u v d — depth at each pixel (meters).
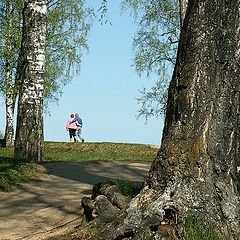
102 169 11.69
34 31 13.46
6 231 6.03
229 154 5.12
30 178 10.09
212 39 5.18
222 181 5.02
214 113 5.13
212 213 4.74
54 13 23.33
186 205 4.76
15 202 7.95
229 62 5.17
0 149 22.02
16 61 21.77
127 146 22.88
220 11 5.18
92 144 23.30
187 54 5.27
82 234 5.09
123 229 4.59
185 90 5.23
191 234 4.53
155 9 21.02
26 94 13.26
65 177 10.49
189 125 5.16
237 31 5.21
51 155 20.72
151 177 5.25
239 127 5.29
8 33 22.14
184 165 5.01
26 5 13.59
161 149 5.27
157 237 4.54
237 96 5.23
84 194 8.56
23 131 13.12
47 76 23.56
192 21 5.29
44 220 6.62
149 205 4.83
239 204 4.93
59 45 23.45
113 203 5.62
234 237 4.64
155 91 21.16
